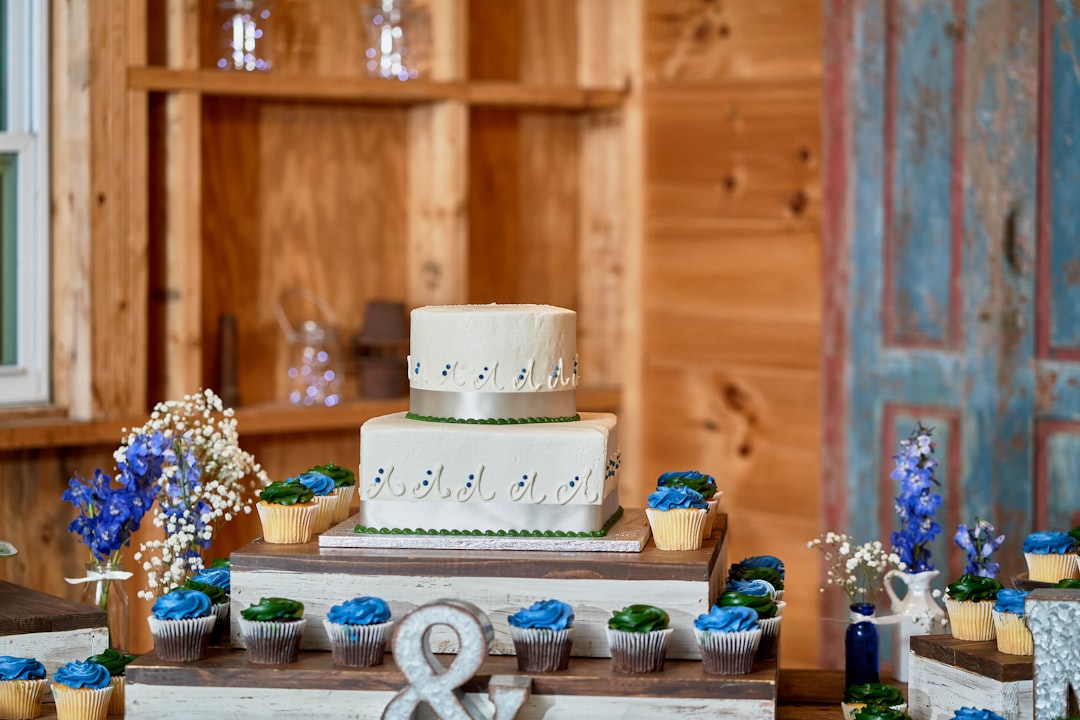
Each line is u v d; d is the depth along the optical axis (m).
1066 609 1.63
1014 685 1.70
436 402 1.87
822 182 3.37
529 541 1.78
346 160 3.63
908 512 2.08
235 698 1.67
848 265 3.33
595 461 1.78
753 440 3.58
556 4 3.88
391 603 1.74
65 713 1.80
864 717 1.78
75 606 2.03
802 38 3.42
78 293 3.11
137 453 2.01
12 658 1.85
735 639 1.64
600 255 3.94
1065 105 2.96
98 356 3.09
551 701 1.64
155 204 3.26
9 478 3.08
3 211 3.14
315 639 1.76
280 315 3.55
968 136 3.10
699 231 3.67
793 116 3.45
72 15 3.07
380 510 1.81
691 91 3.66
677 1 3.68
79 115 3.07
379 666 1.69
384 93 3.43
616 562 1.71
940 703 1.80
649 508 1.79
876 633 2.02
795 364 3.47
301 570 1.75
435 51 3.60
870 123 3.27
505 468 1.79
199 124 3.22
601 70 3.88
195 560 2.04
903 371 3.23
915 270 3.21
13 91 3.13
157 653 1.72
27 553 3.11
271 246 3.54
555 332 1.86
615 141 3.87
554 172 3.93
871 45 3.26
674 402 3.75
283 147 3.54
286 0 3.50
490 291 3.84
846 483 3.35
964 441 3.13
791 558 3.50
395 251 3.72
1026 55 3.00
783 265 3.49
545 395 1.87
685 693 1.63
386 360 3.56
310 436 3.54
